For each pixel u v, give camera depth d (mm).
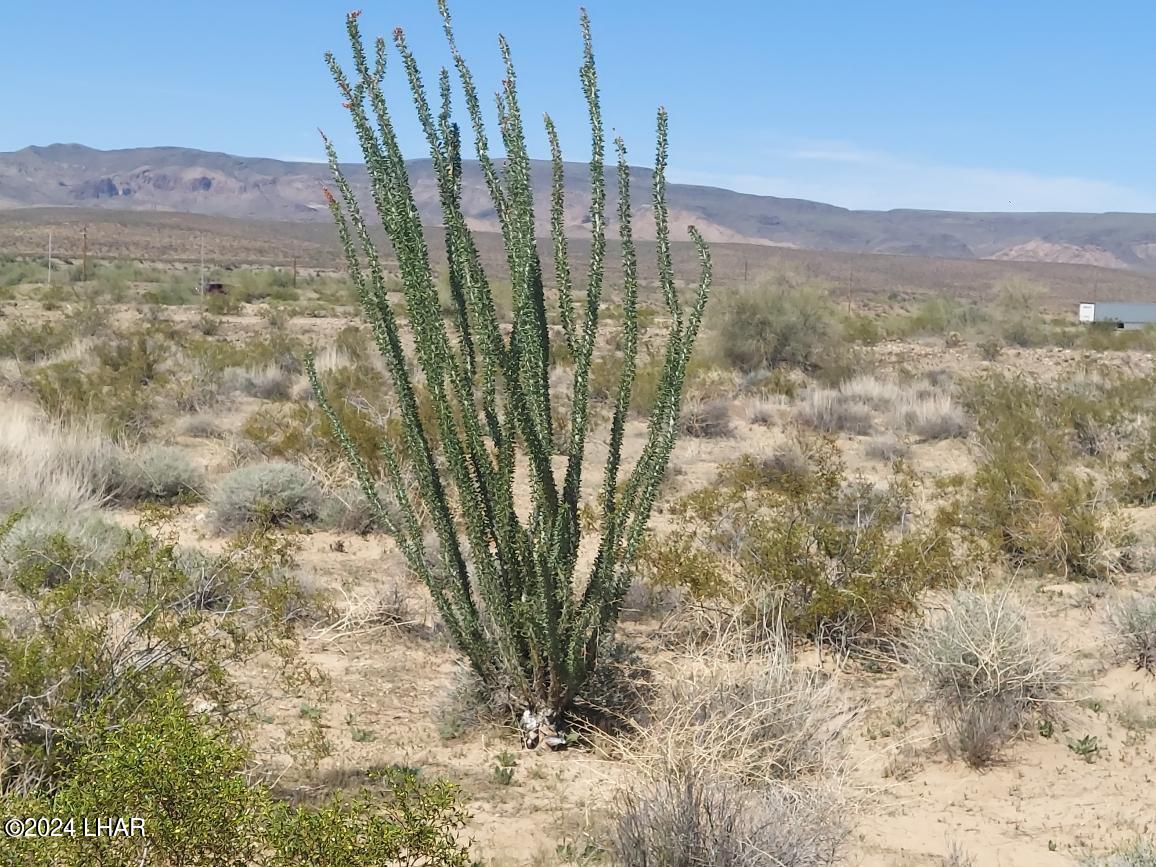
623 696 7402
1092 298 163000
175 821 3840
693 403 20828
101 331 32094
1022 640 7648
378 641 8727
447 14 6531
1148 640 8352
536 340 6691
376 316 6836
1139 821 6152
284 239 172125
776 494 11367
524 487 13125
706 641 8602
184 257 139625
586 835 5672
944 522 11336
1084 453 18109
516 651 7000
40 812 3945
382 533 11961
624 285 6910
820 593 8664
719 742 6031
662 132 6715
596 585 6969
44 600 6016
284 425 15617
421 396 17906
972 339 43469
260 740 6559
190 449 16562
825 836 5375
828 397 22281
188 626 5848
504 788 6281
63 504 11234
